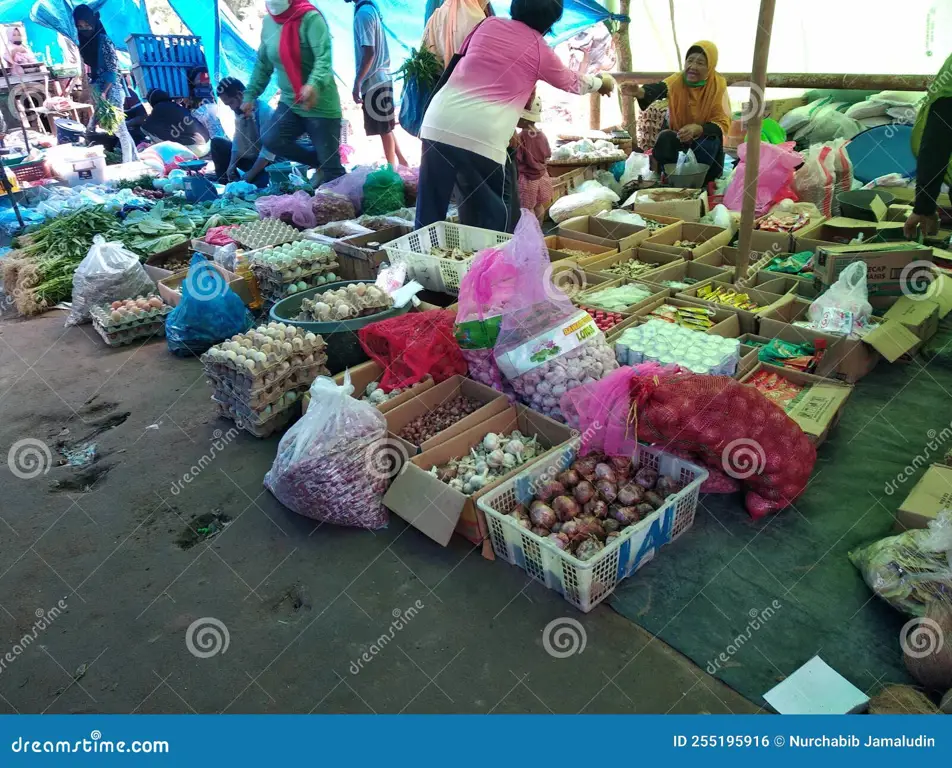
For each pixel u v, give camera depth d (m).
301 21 6.68
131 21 10.64
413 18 7.88
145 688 2.31
